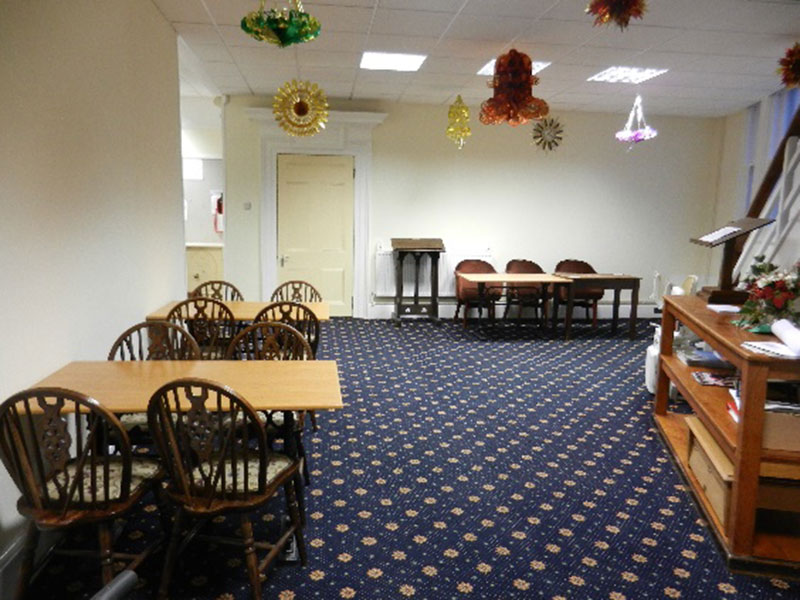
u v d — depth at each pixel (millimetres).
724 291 3807
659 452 3697
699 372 3676
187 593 2281
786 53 4566
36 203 2580
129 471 2043
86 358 3148
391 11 4332
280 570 2428
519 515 2908
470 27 4656
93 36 3213
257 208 7586
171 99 4832
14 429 1953
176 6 4316
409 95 7195
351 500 3018
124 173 3725
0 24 2289
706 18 4348
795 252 4738
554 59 5504
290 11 2900
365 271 7922
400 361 5777
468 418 4234
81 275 3078
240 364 2877
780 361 2361
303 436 3838
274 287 7738
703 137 8297
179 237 5117
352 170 7691
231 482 2223
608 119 8086
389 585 2350
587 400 4680
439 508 2959
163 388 2000
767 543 2559
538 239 8219
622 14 3273
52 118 2730
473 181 7969
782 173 5160
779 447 2451
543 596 2303
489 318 7535
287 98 6375
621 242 8375
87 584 2312
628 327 7770
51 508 2014
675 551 2623
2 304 2297
